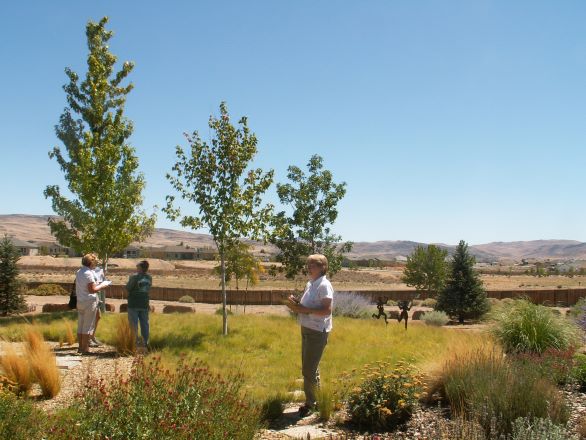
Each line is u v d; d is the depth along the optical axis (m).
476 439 4.86
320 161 22.64
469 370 6.41
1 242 30.17
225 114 14.06
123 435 3.89
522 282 108.81
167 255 166.62
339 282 105.25
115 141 20.17
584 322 12.79
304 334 6.46
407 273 53.62
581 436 4.98
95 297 10.28
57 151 20.95
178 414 4.22
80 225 19.33
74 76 20.25
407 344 11.79
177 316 17.47
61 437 4.05
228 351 10.87
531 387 5.65
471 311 31.28
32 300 45.06
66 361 9.09
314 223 22.66
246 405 5.20
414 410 6.19
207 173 13.73
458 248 32.34
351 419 6.00
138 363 5.24
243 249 23.36
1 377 6.23
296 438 5.36
